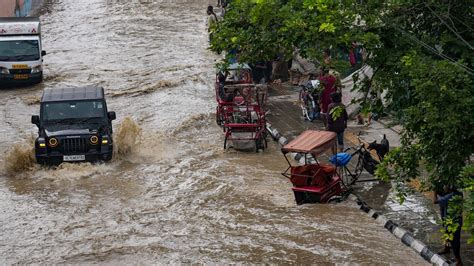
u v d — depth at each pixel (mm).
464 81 12867
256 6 15750
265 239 17234
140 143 24766
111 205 19844
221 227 18031
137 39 45938
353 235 17250
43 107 23828
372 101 16438
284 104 29422
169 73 36500
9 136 27281
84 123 23625
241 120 24234
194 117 28047
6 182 21922
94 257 16625
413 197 19141
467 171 11867
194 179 21609
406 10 15164
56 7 60594
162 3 60688
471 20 15141
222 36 17016
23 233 18094
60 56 41906
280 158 23328
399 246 16609
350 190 19672
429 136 13562
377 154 21000
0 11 49344
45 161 22766
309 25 15047
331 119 21547
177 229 18000
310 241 17016
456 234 14969
